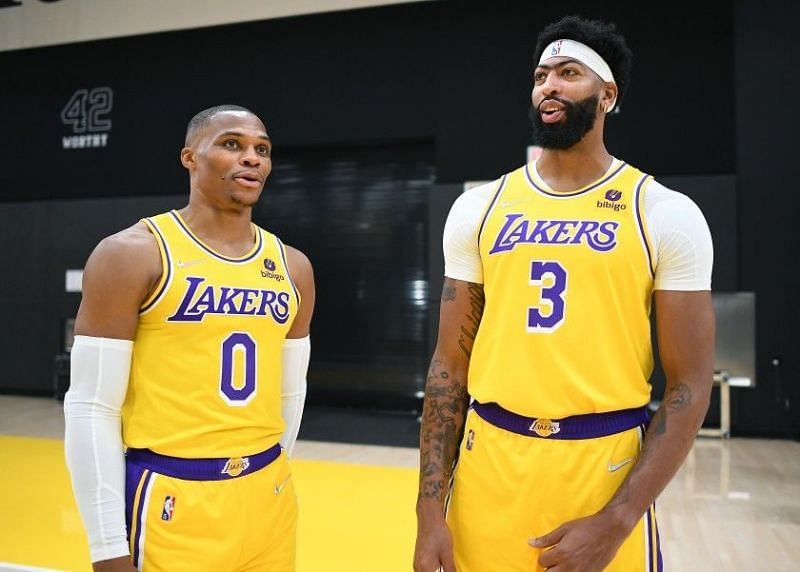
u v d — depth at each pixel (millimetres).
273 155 9055
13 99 9812
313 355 8883
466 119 8078
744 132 7141
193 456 1494
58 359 9117
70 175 9586
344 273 8797
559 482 1351
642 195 1389
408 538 3629
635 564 1362
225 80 8930
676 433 1309
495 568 1393
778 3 7098
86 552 3312
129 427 1520
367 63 8430
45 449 5902
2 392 9695
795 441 6727
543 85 1427
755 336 6996
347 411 8578
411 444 6477
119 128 9352
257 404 1571
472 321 1513
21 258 9625
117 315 1457
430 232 7797
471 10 8062
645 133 7445
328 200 8867
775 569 3256
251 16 8680
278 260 1666
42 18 9453
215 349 1522
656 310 1373
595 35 1436
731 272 7023
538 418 1374
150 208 9102
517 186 1481
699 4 7332
